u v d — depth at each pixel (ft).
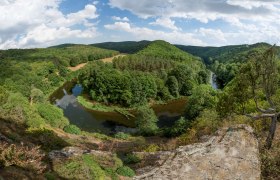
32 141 82.17
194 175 57.57
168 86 332.80
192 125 125.49
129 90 288.30
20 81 279.90
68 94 336.49
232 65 447.42
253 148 63.26
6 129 83.51
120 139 147.54
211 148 64.80
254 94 68.54
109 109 275.39
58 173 57.26
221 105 73.72
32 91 222.69
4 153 47.60
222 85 456.04
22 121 102.06
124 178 61.93
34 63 427.74
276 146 65.92
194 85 350.02
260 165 58.29
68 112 257.75
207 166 58.90
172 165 62.13
